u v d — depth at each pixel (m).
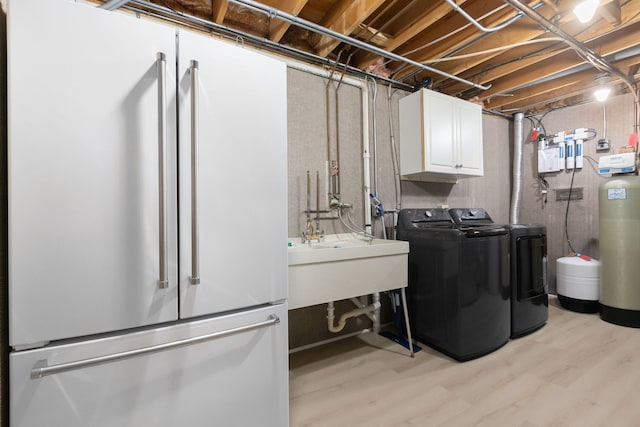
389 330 2.58
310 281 1.64
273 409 1.22
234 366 1.13
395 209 2.76
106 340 0.92
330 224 2.38
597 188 3.17
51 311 0.85
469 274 2.00
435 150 2.57
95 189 0.90
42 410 0.84
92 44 0.89
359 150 2.55
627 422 1.41
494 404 1.56
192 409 1.04
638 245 2.51
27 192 0.82
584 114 3.27
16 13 0.80
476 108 2.86
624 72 2.64
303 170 2.25
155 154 0.98
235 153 1.12
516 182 3.59
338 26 2.03
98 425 0.90
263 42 2.04
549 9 1.89
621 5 1.90
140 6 1.74
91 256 0.89
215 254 1.08
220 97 1.09
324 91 2.36
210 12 1.94
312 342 2.29
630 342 2.24
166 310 1.00
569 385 1.71
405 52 2.50
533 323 2.45
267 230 1.21
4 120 0.90
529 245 2.46
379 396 1.66
